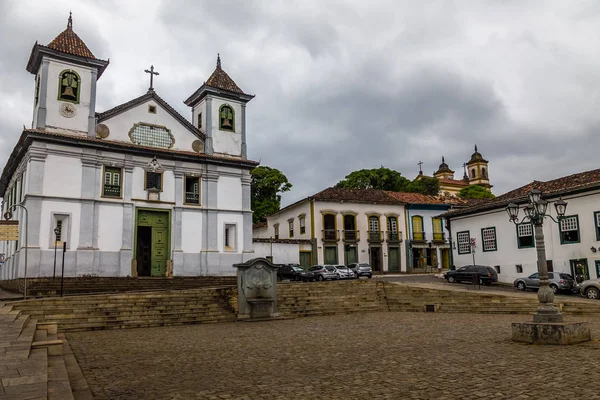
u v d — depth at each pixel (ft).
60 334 47.47
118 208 83.41
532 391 21.72
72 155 80.02
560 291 78.18
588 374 24.79
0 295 68.28
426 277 115.55
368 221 139.13
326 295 73.56
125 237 83.20
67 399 19.45
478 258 100.58
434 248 147.64
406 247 142.51
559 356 30.25
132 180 85.76
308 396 22.09
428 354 32.60
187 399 22.00
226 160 95.25
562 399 20.33
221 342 41.24
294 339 42.52
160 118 92.02
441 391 22.25
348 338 42.42
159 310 57.98
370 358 31.68
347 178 186.80
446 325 51.21
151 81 93.15
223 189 95.66
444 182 261.65
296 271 109.29
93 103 83.76
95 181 81.61
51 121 79.30
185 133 94.73
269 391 23.21
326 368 28.66
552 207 86.07
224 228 94.22
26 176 78.89
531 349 33.45
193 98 102.12
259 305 61.87
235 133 100.17
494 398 20.81
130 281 78.48
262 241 120.67
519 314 62.64
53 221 76.59
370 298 75.20
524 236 90.99
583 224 81.05
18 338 32.89
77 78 83.05
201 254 90.43
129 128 88.02
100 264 79.92
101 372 28.45
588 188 79.51
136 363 31.37
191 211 91.04
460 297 69.87
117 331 50.57
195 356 33.96
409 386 23.44
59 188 77.92
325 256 130.72
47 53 79.92
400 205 144.46
